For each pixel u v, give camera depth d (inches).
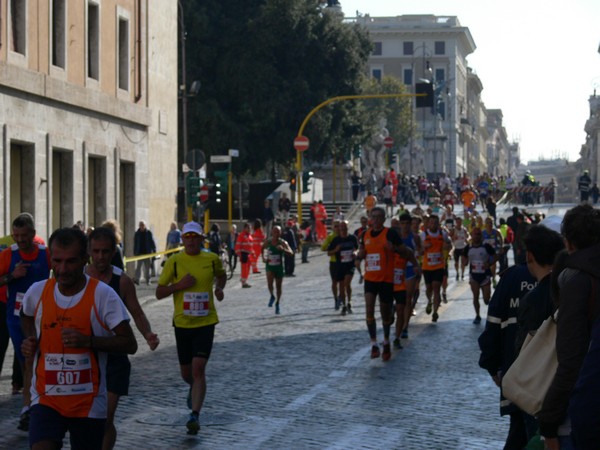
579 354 226.4
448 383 568.1
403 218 796.0
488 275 868.0
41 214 1213.7
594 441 208.1
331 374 599.5
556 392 228.2
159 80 1596.9
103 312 273.3
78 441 276.8
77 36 1309.1
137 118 1477.6
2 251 483.2
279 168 3398.1
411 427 449.4
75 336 269.1
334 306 1042.7
